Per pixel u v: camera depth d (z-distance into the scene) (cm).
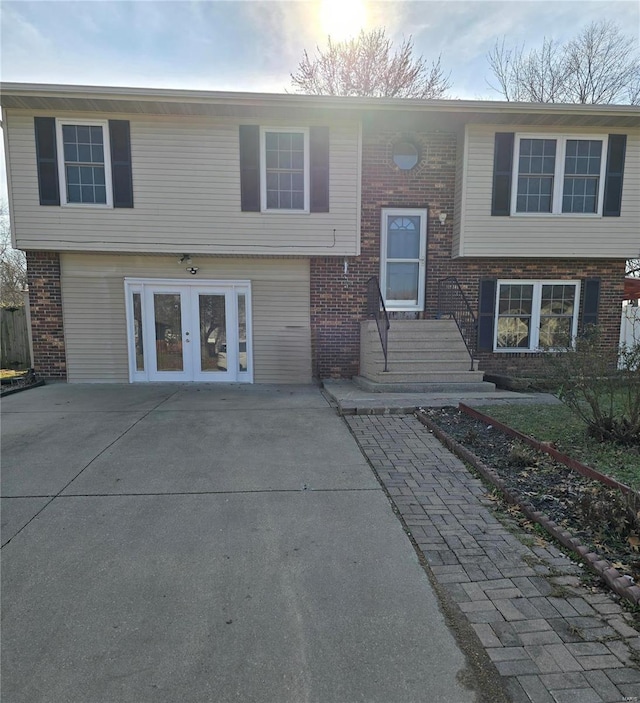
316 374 958
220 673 188
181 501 358
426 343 865
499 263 953
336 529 312
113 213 846
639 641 202
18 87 757
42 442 514
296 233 882
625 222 908
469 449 470
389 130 919
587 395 467
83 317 916
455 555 277
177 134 843
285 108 821
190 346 944
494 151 884
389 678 185
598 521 295
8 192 832
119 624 218
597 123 870
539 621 216
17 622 219
